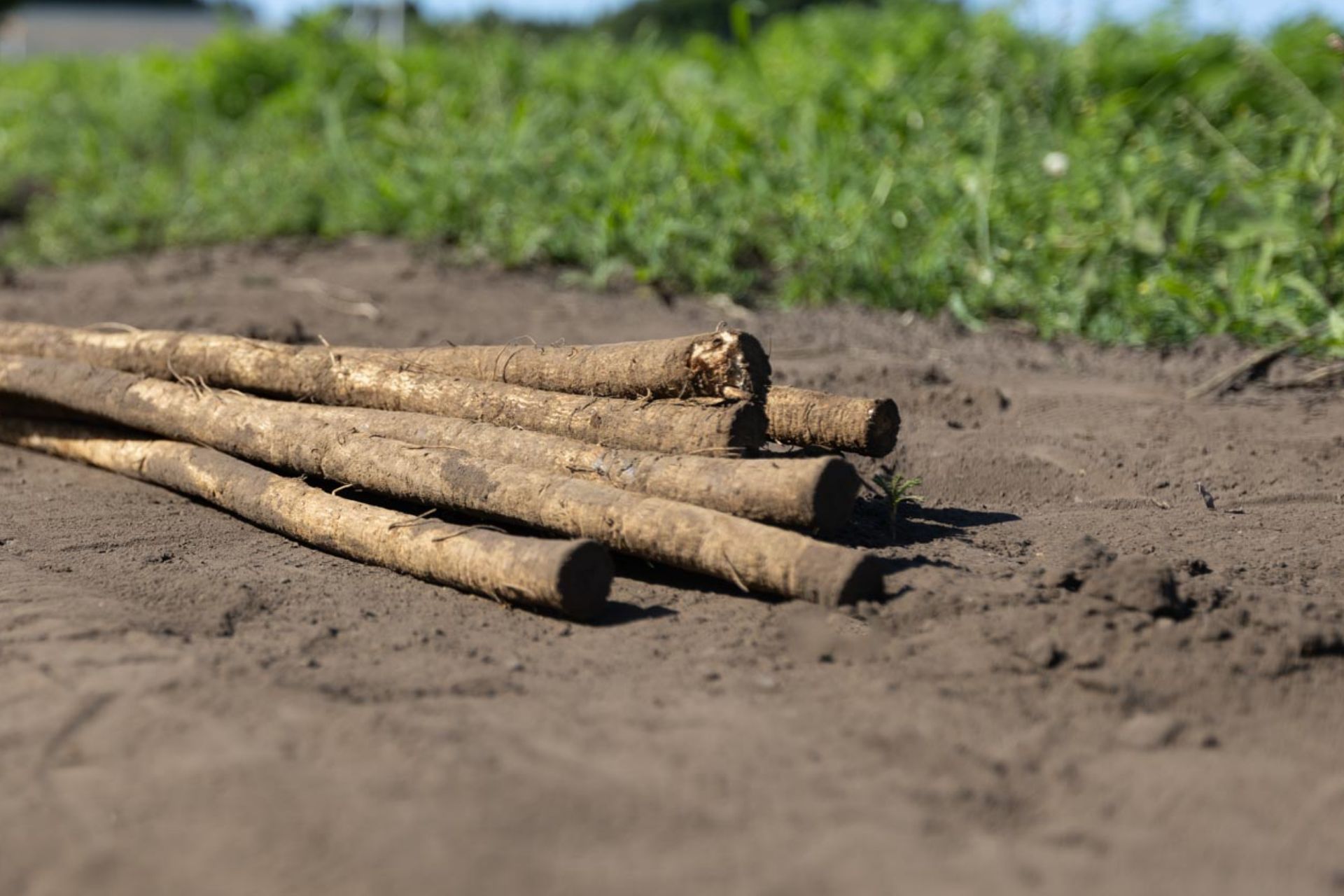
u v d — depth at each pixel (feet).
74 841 2.95
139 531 3.91
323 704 3.20
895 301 5.84
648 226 6.25
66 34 33.42
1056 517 3.96
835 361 4.96
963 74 7.45
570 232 6.61
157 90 10.85
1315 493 4.06
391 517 3.70
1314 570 3.68
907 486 3.84
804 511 3.48
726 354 3.67
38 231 8.41
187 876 2.89
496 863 2.90
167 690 3.22
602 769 3.06
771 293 6.08
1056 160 6.07
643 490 3.63
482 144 7.36
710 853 2.91
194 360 4.23
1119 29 7.86
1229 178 5.92
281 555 3.79
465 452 3.74
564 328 5.34
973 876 2.89
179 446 4.15
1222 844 2.94
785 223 6.43
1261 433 4.41
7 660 3.31
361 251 7.11
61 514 4.02
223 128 9.96
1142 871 2.90
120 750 3.09
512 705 3.21
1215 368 4.92
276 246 7.47
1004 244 5.82
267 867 2.90
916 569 3.53
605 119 7.70
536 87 8.57
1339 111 6.46
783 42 8.67
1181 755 3.10
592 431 3.76
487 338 5.15
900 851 2.92
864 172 6.48
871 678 3.28
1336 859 2.91
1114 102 6.86
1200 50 7.32
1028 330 5.45
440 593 3.60
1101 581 3.42
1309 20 7.59
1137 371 4.94
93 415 4.30
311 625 3.46
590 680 3.29
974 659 3.30
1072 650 3.31
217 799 3.00
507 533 3.71
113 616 3.45
